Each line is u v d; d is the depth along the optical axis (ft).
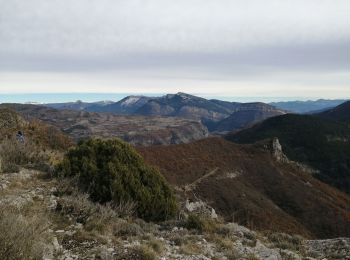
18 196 37.63
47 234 28.63
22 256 21.65
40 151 62.08
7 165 49.06
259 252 38.99
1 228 21.88
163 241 36.91
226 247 38.37
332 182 401.08
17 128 86.02
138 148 221.66
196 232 42.98
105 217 37.99
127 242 33.55
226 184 212.23
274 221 173.47
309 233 182.91
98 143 54.70
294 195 235.81
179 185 185.26
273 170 268.00
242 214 169.48
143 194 47.91
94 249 29.89
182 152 236.02
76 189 43.93
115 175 47.91
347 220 211.61
